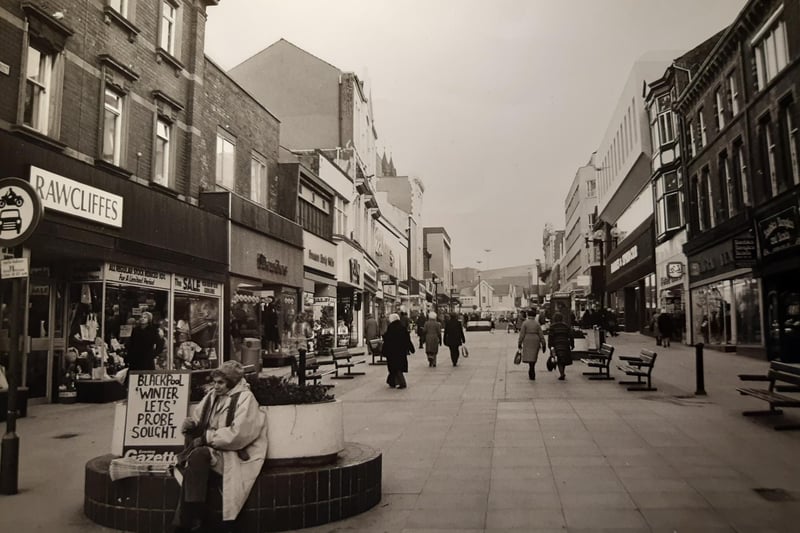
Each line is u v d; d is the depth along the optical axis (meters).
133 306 14.87
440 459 8.01
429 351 21.78
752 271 21.58
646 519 5.55
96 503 5.68
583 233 75.38
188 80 18.73
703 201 27.81
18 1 12.05
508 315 81.31
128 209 14.54
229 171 21.73
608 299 59.16
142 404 5.70
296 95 37.69
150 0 16.75
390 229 55.59
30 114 12.56
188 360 17.30
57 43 13.12
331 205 32.19
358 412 12.00
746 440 8.84
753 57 21.81
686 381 15.75
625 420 10.52
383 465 7.74
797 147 18.52
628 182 44.41
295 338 25.17
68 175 12.58
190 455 5.22
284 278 24.28
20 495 6.57
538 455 8.10
